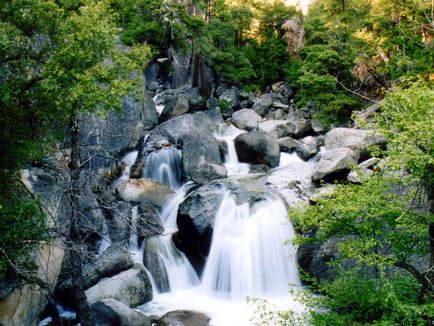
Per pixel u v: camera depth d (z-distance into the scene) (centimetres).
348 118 2725
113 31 958
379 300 759
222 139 2438
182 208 1558
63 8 998
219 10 3225
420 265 1065
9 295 923
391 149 738
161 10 2369
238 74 3269
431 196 761
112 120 1945
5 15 950
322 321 781
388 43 2161
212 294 1443
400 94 706
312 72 2775
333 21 2878
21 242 914
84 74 876
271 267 1470
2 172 960
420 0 1912
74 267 991
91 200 1499
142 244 1559
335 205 797
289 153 2389
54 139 1110
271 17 4100
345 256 866
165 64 2992
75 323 1205
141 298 1335
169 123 2291
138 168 2019
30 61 970
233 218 1533
